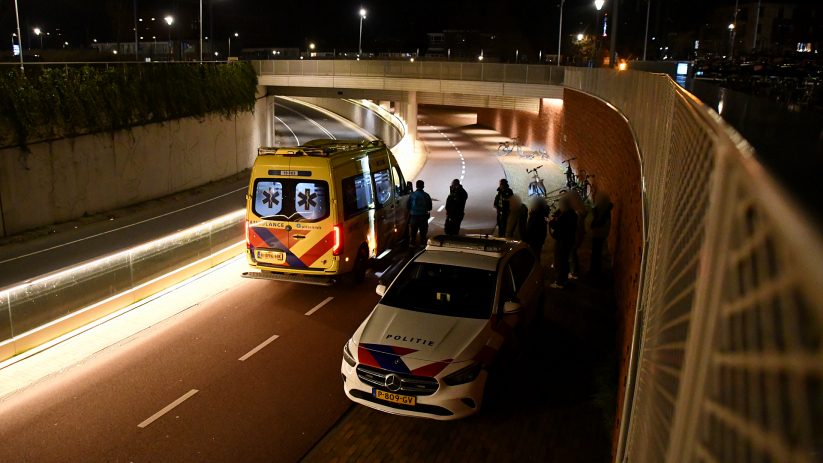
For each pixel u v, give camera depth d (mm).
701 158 1788
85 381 8062
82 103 28688
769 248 684
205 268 13422
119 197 31203
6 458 6289
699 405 1065
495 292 7738
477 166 32750
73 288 9898
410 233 15594
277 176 11219
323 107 77438
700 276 1295
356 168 12172
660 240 3695
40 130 26469
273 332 9828
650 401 2225
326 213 11070
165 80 34625
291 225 11203
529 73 33688
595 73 21766
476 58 54594
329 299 11438
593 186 19156
